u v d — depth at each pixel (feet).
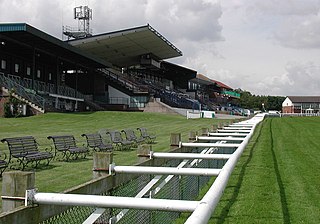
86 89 186.29
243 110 275.39
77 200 11.35
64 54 145.69
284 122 133.59
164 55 218.59
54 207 12.17
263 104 374.22
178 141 27.84
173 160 26.02
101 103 176.76
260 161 42.06
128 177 17.16
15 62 144.77
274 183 30.83
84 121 107.65
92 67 180.14
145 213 16.35
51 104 132.87
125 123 108.58
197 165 29.53
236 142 41.68
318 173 36.04
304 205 24.67
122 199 11.27
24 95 116.26
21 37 117.29
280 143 65.41
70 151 40.24
